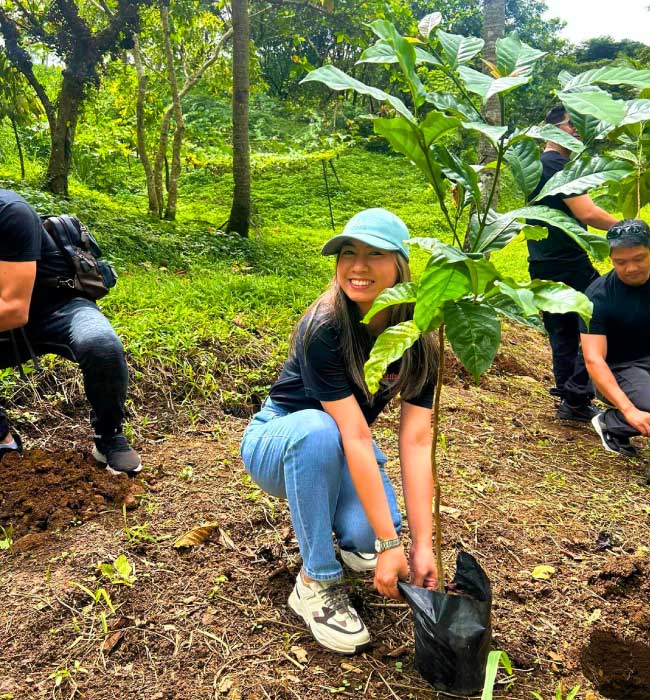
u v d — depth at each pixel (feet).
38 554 7.23
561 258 12.82
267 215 39.50
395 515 6.48
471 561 6.03
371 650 6.23
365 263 5.77
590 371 11.13
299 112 55.62
